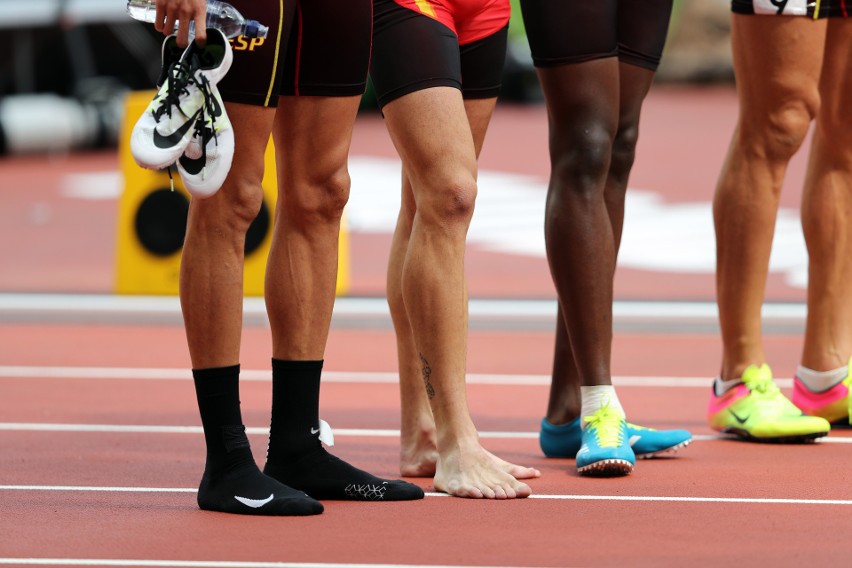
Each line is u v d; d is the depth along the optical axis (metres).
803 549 12.80
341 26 14.06
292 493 14.19
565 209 16.56
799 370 20.89
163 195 35.59
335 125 14.34
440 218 14.82
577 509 14.51
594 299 16.56
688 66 169.62
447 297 14.95
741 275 19.39
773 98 19.11
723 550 12.74
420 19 14.77
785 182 63.44
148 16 13.71
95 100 84.50
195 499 15.16
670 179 66.69
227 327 14.12
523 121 113.44
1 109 80.25
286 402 14.95
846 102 20.14
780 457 17.89
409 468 16.58
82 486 16.02
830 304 20.48
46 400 23.33
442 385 15.20
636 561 12.33
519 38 141.38
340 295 35.62
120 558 12.38
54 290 36.72
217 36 12.94
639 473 16.67
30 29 79.75
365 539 13.06
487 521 13.87
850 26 19.89
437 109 14.69
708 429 20.45
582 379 16.72
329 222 14.72
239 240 14.07
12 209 58.19
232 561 12.25
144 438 19.69
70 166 79.38
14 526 13.70
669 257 43.22
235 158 13.79
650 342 31.33
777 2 18.64
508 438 19.72
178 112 12.73
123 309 33.78
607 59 16.50
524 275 40.06
